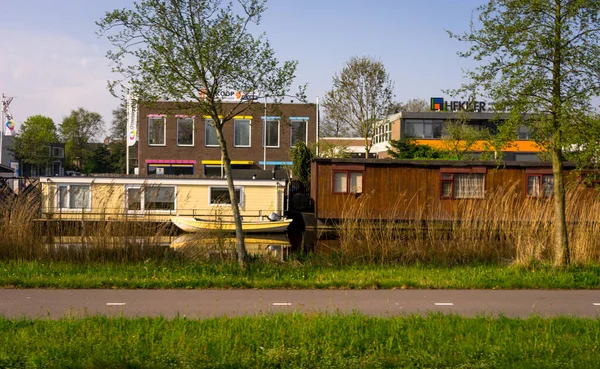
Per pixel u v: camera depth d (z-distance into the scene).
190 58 11.57
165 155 43.16
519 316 8.53
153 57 11.59
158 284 10.89
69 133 84.12
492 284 11.22
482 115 41.28
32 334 7.10
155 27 11.52
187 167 43.44
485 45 11.95
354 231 16.02
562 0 11.45
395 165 26.73
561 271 12.26
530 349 6.69
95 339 6.86
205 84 11.85
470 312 9.04
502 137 11.95
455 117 46.25
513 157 45.34
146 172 43.09
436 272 12.95
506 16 11.84
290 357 6.32
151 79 11.67
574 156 12.41
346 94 40.88
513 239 16.47
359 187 26.81
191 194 26.61
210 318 8.06
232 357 6.29
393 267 14.16
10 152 61.22
